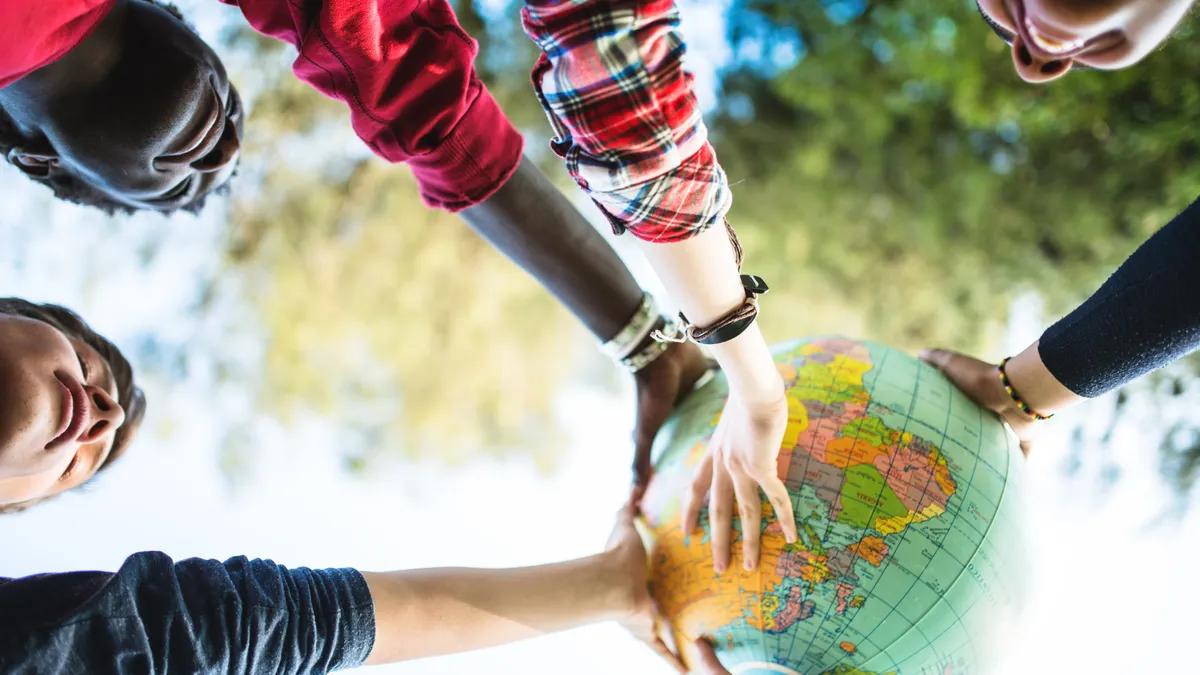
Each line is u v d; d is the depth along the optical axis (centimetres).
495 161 183
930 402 183
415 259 649
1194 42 450
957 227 595
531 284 659
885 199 606
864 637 168
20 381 141
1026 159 570
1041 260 576
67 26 141
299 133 637
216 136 173
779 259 618
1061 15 118
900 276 608
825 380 185
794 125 638
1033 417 187
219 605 150
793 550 170
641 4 113
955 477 175
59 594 140
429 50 166
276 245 657
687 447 191
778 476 174
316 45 159
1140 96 502
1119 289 167
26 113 160
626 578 188
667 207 131
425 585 172
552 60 121
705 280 142
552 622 180
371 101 167
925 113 591
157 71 159
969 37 531
